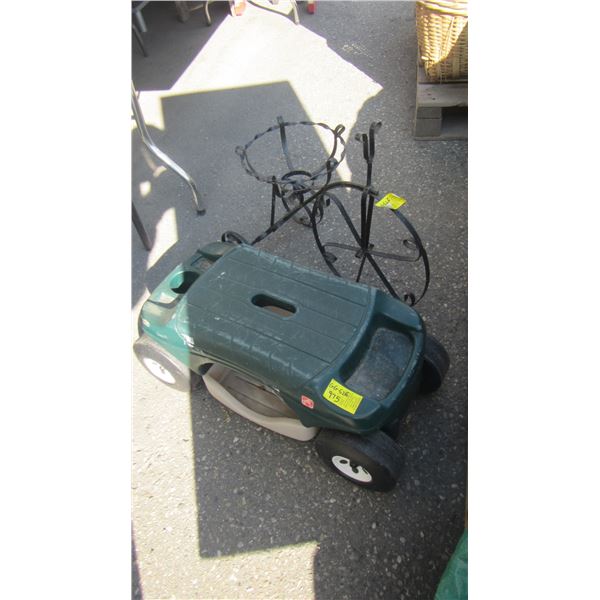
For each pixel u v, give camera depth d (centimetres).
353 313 146
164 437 175
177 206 251
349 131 272
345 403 133
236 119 292
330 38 340
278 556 147
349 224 178
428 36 231
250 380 151
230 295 154
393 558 143
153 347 168
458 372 177
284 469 163
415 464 158
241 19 368
